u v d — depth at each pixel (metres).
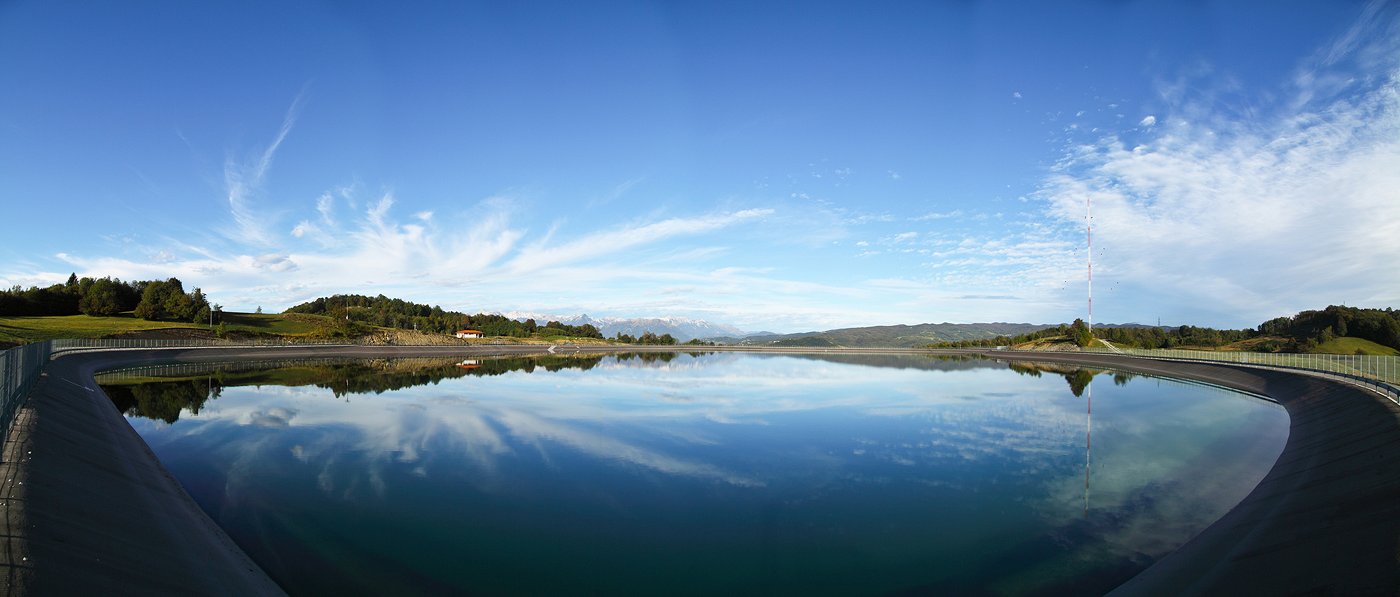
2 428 14.96
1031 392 52.50
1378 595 10.16
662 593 14.21
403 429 32.28
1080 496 21.58
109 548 11.61
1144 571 15.28
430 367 76.12
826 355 128.00
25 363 22.73
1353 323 108.19
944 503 20.78
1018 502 20.91
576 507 20.02
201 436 30.09
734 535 17.83
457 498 20.69
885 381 62.38
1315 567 12.23
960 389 54.84
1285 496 18.42
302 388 50.19
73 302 115.00
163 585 11.26
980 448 28.98
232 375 60.25
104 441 21.70
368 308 177.50
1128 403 45.41
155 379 54.59
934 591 14.46
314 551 16.19
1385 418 22.75
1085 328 143.50
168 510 16.56
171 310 115.25
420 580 14.66
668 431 32.44
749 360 104.25
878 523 18.89
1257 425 35.69
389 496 20.81
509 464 25.11
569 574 15.16
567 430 32.38
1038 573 15.41
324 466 24.50
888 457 27.02
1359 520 13.52
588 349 140.25
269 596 13.08
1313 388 40.94
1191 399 48.06
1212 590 13.02
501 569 15.36
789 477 23.73
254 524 17.95
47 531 10.91
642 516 19.31
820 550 16.84
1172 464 26.12
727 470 24.61
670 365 86.94
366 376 61.84
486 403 42.28
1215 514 19.75
